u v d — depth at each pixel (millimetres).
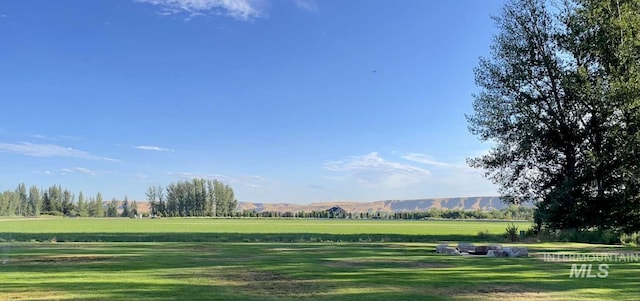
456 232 54219
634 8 30469
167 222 103188
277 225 85000
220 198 180500
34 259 17594
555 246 25875
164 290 10648
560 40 33719
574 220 32375
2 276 12844
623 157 30250
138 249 22938
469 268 14789
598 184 32500
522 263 16234
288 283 11711
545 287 11164
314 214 192750
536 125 34406
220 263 16109
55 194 171500
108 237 39188
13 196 160500
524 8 34750
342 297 9852
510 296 10023
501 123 35594
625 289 10922
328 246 25500
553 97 34469
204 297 9812
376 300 9547
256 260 17219
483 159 37094
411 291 10586
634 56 29609
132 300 9469
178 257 18391
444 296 9992
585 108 32375
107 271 13977
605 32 30500
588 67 32688
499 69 35781
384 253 20375
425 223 107812
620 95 28781
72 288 10883
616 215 31172
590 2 31625
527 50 34750
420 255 19359
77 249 23000
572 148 34250
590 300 9617
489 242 31141
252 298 9727
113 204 182500
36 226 75062
